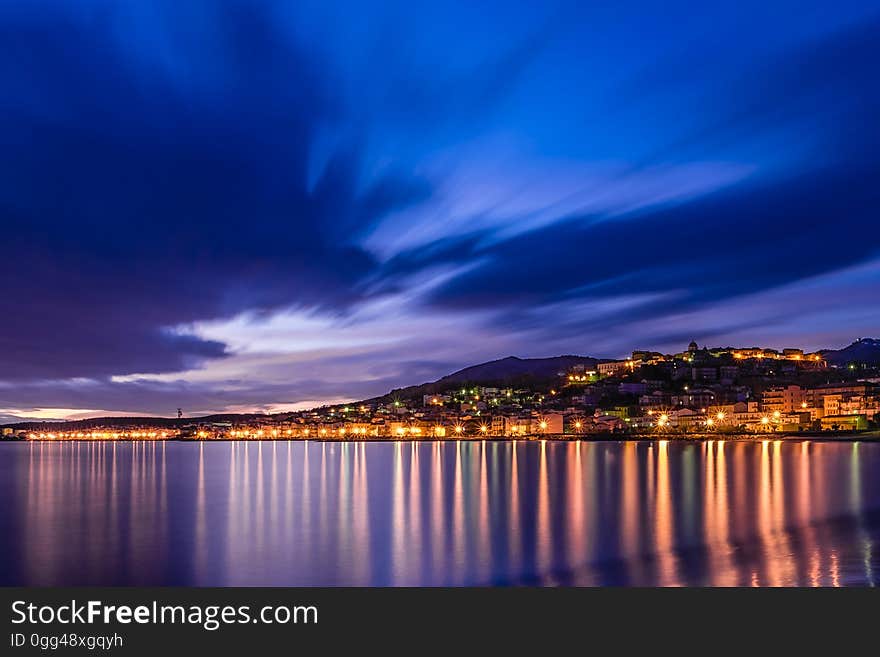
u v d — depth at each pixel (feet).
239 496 314.14
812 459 529.86
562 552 164.35
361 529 206.80
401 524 215.92
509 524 210.79
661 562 148.97
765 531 184.24
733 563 143.54
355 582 143.13
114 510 260.42
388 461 653.71
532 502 271.08
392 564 158.10
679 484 334.44
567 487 333.62
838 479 352.49
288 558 166.09
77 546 183.21
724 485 325.21
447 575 147.33
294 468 551.18
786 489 302.45
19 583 145.59
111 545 184.55
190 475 470.39
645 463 514.68
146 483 396.16
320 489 348.18
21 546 183.62
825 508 233.76
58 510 260.42
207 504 280.31
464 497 295.89
